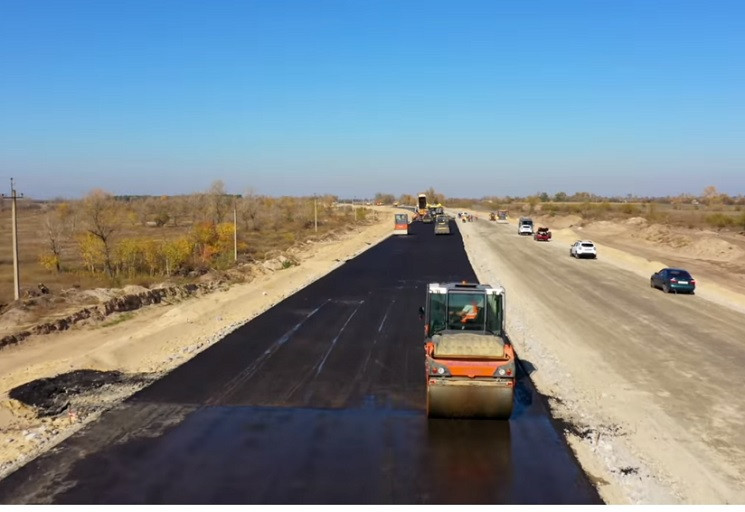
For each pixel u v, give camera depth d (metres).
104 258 37.22
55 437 12.02
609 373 17.27
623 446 12.10
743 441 12.55
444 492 9.84
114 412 13.47
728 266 46.94
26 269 37.09
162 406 13.86
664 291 32.44
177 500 9.49
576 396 15.11
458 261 44.12
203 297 29.88
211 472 10.50
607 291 32.62
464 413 12.77
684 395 15.41
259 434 12.23
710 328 23.53
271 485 10.02
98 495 9.66
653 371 17.53
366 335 20.84
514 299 29.42
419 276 36.06
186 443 11.76
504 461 11.10
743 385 16.31
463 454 11.36
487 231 81.56
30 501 9.45
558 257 50.19
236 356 18.14
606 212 110.25
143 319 24.69
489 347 12.66
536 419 13.28
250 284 33.88
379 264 42.19
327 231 76.56
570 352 19.56
